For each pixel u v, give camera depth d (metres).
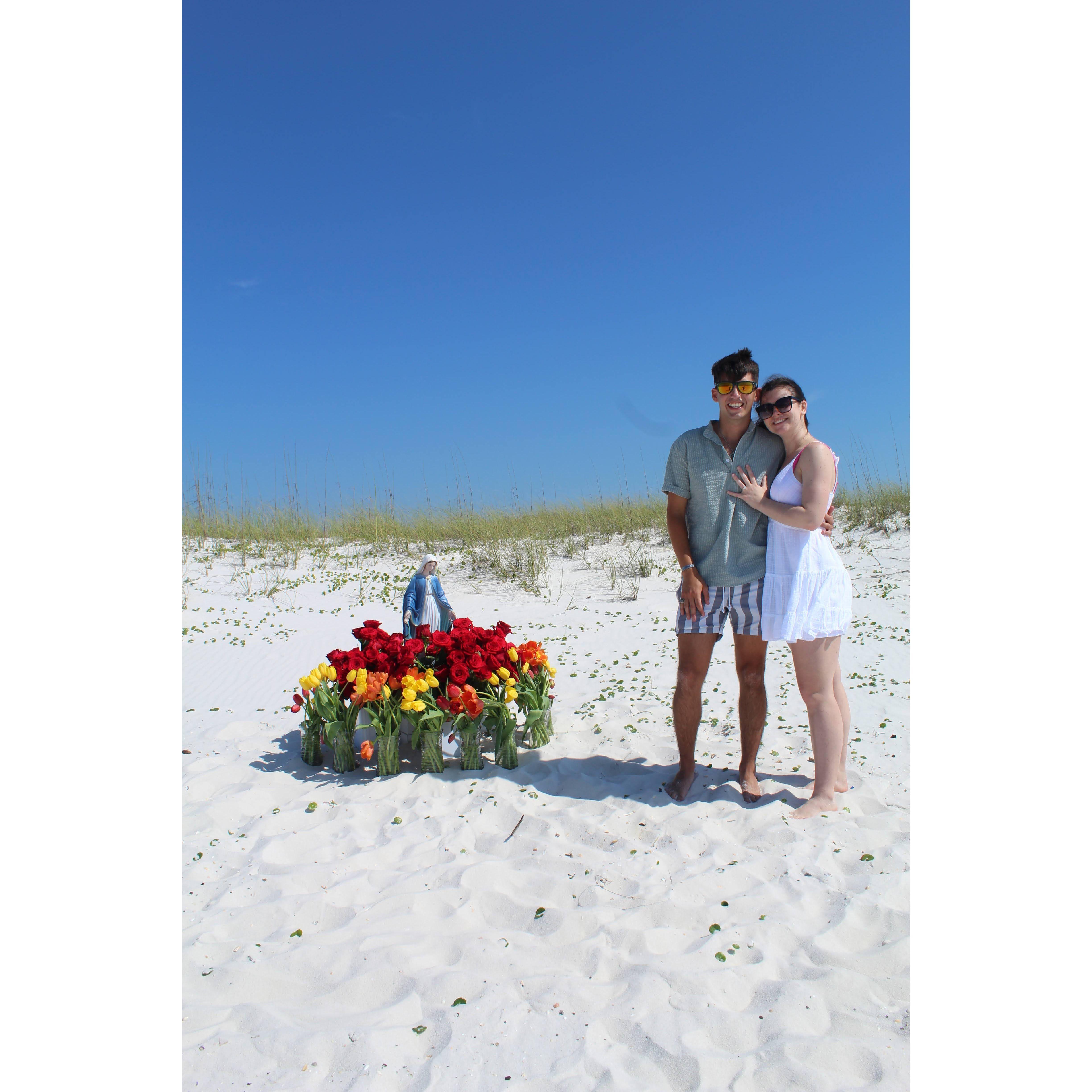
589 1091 2.20
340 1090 2.24
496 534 15.39
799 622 3.93
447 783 4.64
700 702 4.45
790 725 5.71
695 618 4.37
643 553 14.02
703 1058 2.31
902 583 10.28
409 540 16.25
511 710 5.70
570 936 3.01
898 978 2.67
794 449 4.05
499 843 3.87
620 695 6.86
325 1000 2.67
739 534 4.26
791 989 2.61
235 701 7.31
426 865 3.67
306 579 13.30
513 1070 2.29
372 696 4.83
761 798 4.36
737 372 4.05
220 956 2.92
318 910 3.25
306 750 5.14
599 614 10.88
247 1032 2.47
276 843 3.89
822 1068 2.27
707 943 2.89
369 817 4.23
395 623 10.87
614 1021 2.50
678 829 3.93
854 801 4.18
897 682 6.65
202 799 4.61
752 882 3.37
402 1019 2.53
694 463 4.29
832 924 3.01
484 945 2.95
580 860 3.63
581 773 4.79
